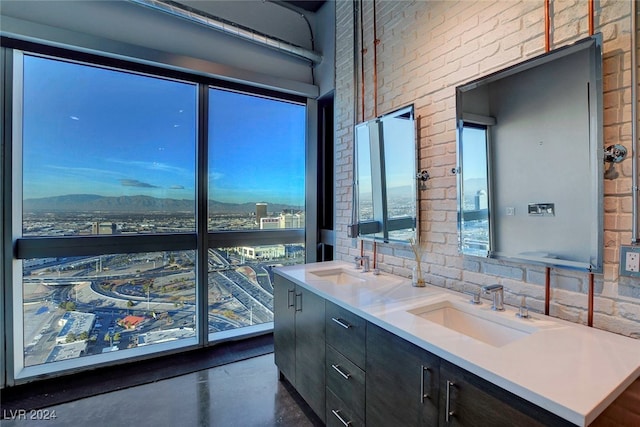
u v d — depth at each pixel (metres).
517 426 0.91
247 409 2.14
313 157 3.58
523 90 1.53
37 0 2.28
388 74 2.43
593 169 1.29
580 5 1.34
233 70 3.00
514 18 1.58
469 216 1.80
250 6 3.16
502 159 1.63
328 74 3.32
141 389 2.36
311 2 3.37
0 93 2.24
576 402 0.80
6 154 2.27
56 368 2.48
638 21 1.17
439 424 1.16
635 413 0.94
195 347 3.00
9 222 2.29
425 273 2.13
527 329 1.33
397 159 2.32
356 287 1.99
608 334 1.23
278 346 2.52
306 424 2.00
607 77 1.25
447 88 1.94
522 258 1.54
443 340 1.19
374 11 2.57
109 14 2.52
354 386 1.61
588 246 1.31
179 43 2.81
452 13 1.91
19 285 2.38
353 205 2.84
